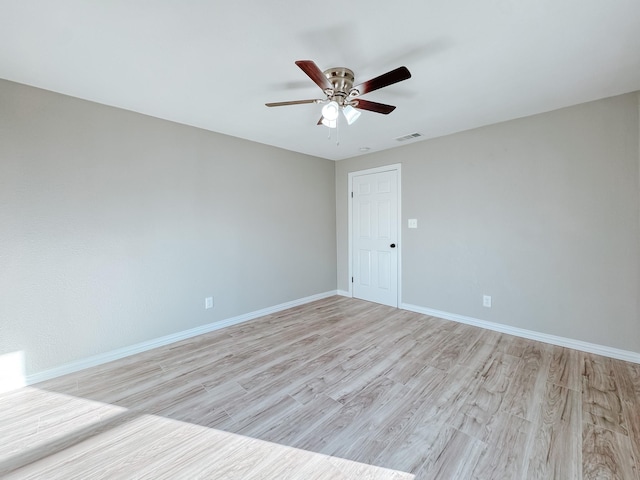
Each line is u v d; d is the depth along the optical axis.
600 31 1.61
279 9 1.43
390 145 3.88
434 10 1.45
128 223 2.67
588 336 2.63
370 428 1.71
